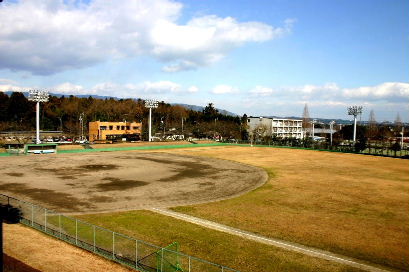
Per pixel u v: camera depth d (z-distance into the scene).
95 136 112.44
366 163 67.88
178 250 21.23
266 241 24.31
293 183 46.28
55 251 20.34
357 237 25.56
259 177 50.91
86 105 165.75
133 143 96.19
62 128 146.88
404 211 32.78
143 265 19.44
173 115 171.88
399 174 54.59
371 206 34.41
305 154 84.06
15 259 18.31
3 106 141.62
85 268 18.34
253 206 34.00
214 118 171.88
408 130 191.50
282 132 156.62
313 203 35.38
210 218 29.67
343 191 41.31
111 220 28.48
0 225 15.13
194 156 77.00
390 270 20.19
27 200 34.44
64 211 30.89
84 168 55.88
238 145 107.81
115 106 161.25
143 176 50.12
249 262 20.75
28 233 23.14
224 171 56.28
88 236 23.94
